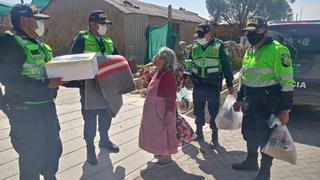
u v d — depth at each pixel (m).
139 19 17.33
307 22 6.04
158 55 3.90
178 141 4.23
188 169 4.14
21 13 2.80
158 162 4.19
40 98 2.96
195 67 4.87
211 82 4.79
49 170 3.30
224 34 32.19
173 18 20.67
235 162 4.35
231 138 5.32
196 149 4.82
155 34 13.57
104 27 4.16
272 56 3.44
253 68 3.60
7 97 2.89
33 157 3.04
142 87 9.09
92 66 2.90
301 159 4.48
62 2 19.00
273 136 3.54
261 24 3.45
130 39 16.97
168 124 3.96
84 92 4.07
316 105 5.86
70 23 19.00
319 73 5.77
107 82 3.91
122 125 5.85
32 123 2.97
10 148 4.62
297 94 6.00
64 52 19.25
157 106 3.94
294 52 6.00
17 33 2.84
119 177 3.88
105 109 4.38
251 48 3.74
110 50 4.31
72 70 2.88
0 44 2.74
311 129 5.92
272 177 3.92
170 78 3.88
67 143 4.90
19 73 2.81
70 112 6.63
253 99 3.66
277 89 3.54
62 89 9.31
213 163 4.33
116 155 4.51
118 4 18.22
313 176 3.95
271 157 3.68
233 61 13.66
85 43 4.04
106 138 4.70
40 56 2.94
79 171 4.00
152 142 4.02
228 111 4.66
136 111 6.81
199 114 5.09
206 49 4.73
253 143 3.90
